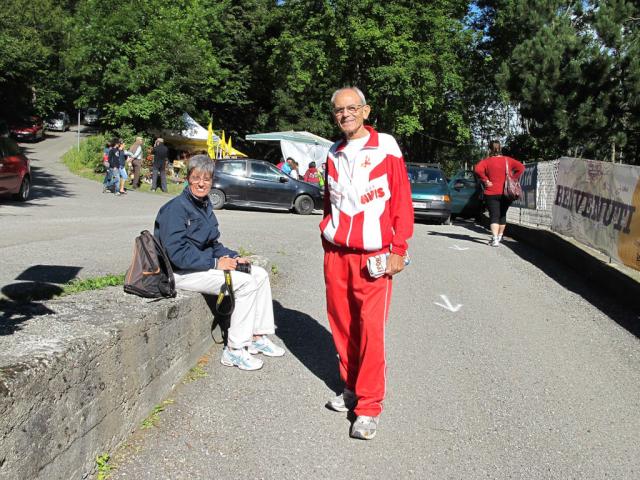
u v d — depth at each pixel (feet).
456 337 19.51
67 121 182.60
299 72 115.65
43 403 8.69
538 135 89.20
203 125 141.28
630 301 23.97
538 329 20.79
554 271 31.81
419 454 11.93
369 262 12.49
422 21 113.91
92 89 97.40
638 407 14.53
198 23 123.54
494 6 128.98
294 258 31.48
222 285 15.58
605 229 28.68
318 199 64.23
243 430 12.48
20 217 42.29
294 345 18.04
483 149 152.15
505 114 142.82
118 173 69.67
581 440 12.76
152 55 95.35
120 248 28.32
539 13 94.43
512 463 11.73
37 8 62.75
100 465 10.47
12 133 144.87
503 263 33.83
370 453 11.87
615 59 80.12
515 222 49.67
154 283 14.25
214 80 132.57
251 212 62.18
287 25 120.67
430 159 159.33
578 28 93.71
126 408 11.59
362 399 12.63
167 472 10.68
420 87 114.01
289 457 11.53
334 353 17.49
